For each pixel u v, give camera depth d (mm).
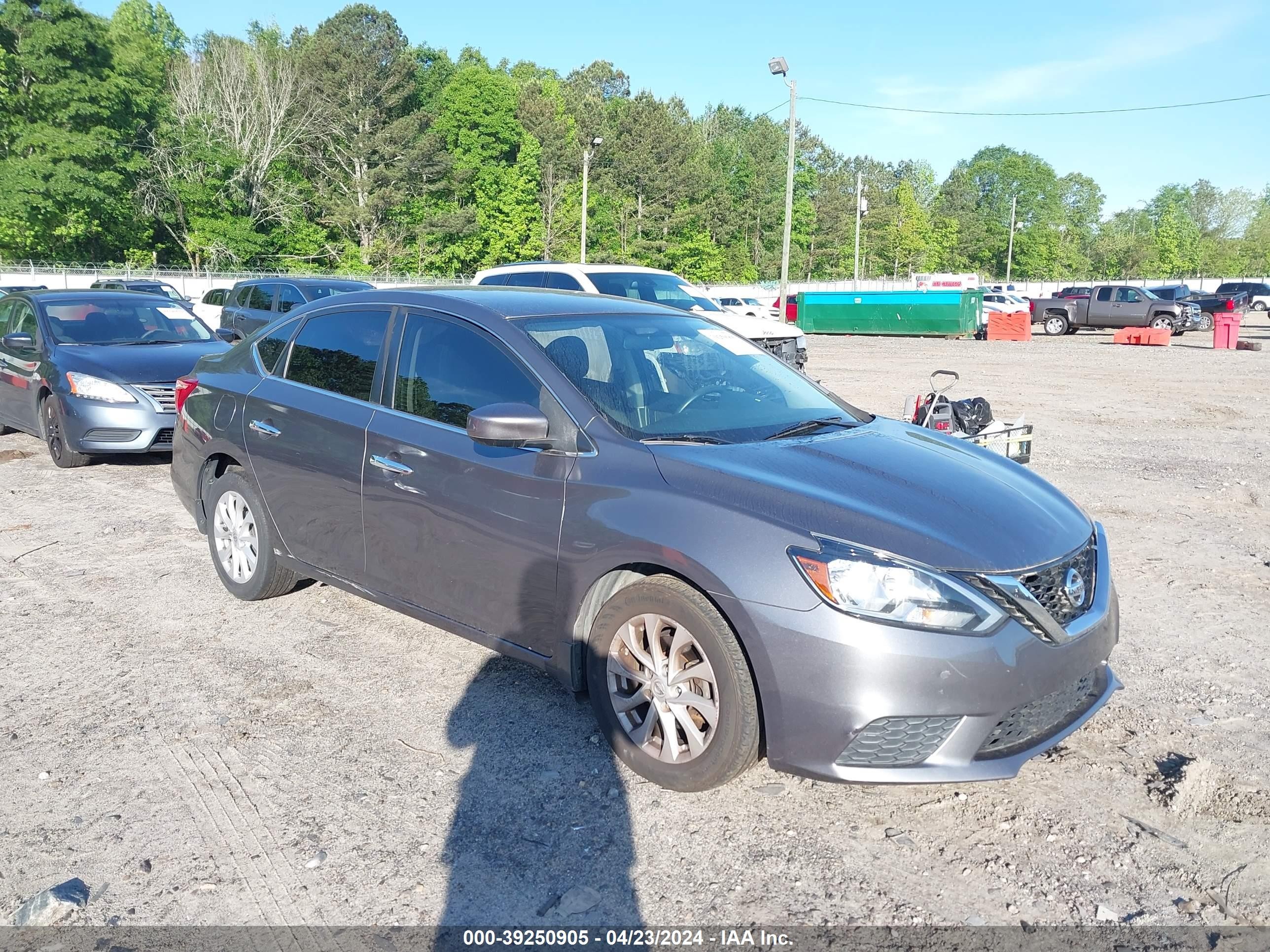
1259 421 12789
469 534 3900
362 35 63750
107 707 4094
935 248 121062
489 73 69688
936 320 32094
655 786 3477
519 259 72062
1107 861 3074
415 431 4148
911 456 3809
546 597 3684
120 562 6105
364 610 5238
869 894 2910
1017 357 24031
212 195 57375
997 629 3041
